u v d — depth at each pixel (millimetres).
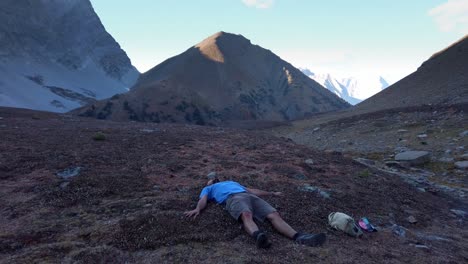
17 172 10211
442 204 12578
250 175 11438
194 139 18625
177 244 6320
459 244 8312
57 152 12805
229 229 7051
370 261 6352
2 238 6227
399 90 96375
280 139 23156
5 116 29016
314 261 6082
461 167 19094
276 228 7102
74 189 8852
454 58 92375
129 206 7992
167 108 198750
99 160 12047
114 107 190875
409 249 7277
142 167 11516
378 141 29594
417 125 32062
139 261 5711
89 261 5598
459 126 27297
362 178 13016
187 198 8625
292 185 10586
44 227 6816
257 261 5863
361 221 8273
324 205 9078
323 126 51656
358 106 108625
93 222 7133
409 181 15289
